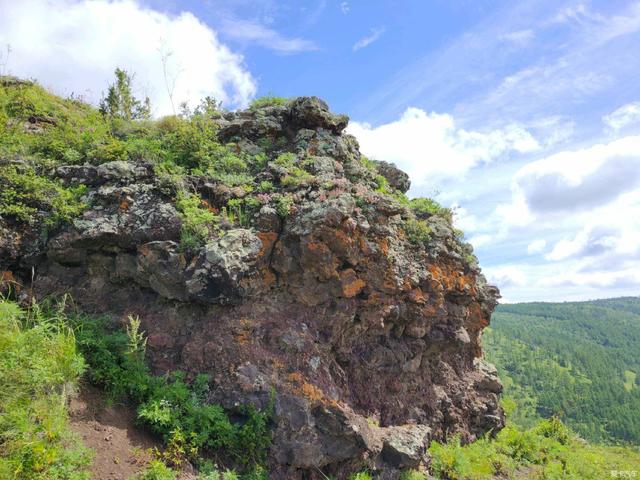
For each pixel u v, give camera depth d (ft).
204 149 36.52
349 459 28.12
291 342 28.89
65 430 20.48
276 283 30.76
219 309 28.78
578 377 379.96
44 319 25.93
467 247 47.03
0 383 19.97
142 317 28.45
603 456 58.08
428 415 39.91
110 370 24.61
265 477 24.44
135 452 21.81
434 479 33.71
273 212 30.73
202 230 29.07
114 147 33.32
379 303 34.50
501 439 48.44
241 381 26.11
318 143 39.19
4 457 18.03
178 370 26.50
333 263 31.09
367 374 34.86
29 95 39.88
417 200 47.44
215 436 24.36
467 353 49.73
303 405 26.55
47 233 28.89
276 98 45.39
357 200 34.01
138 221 29.17
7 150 31.55
